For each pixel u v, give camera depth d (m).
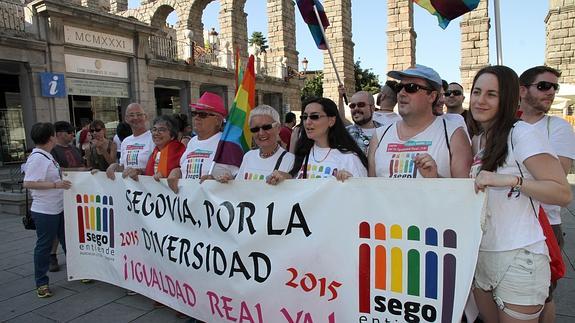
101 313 3.60
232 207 2.83
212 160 3.38
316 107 2.71
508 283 1.90
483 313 2.18
